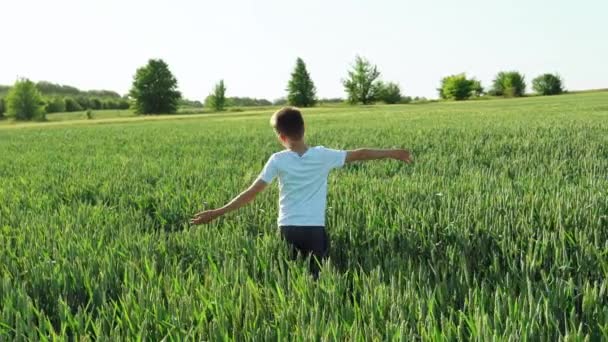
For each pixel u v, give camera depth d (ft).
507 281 13.03
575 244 16.49
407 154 16.78
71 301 14.20
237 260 16.43
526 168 35.86
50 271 15.46
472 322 10.76
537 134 60.34
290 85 449.89
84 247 17.89
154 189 31.58
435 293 12.66
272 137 74.33
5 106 440.04
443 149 49.90
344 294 13.71
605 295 12.70
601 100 241.55
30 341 10.85
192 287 13.64
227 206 16.62
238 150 57.52
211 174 37.27
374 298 11.89
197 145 67.51
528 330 10.20
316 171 16.60
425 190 25.96
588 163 35.22
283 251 16.93
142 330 11.09
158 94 457.27
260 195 26.08
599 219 18.38
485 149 47.60
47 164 51.37
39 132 139.44
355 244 18.53
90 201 28.25
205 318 11.48
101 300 13.84
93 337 11.85
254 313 12.19
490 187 26.27
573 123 74.90
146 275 15.29
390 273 14.38
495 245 17.26
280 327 10.88
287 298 12.91
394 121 111.24
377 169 37.11
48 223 22.61
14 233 21.42
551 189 25.27
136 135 100.68
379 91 443.73
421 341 10.36
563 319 11.66
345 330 10.92
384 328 10.99
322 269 14.24
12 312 12.72
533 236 17.39
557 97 351.67
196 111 470.80
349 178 31.94
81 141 90.53
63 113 503.61
